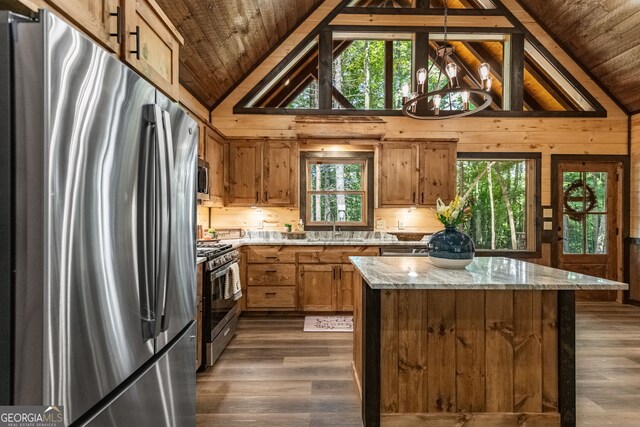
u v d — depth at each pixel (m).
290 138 4.48
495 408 2.04
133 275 1.11
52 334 0.79
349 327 3.79
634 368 2.82
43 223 0.78
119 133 1.04
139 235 1.15
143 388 1.20
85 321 0.90
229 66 4.26
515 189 5.02
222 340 3.07
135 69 1.44
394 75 5.08
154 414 1.28
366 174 4.84
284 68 4.76
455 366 2.04
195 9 3.10
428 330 2.04
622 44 4.16
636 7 3.74
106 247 0.98
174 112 1.48
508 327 2.04
